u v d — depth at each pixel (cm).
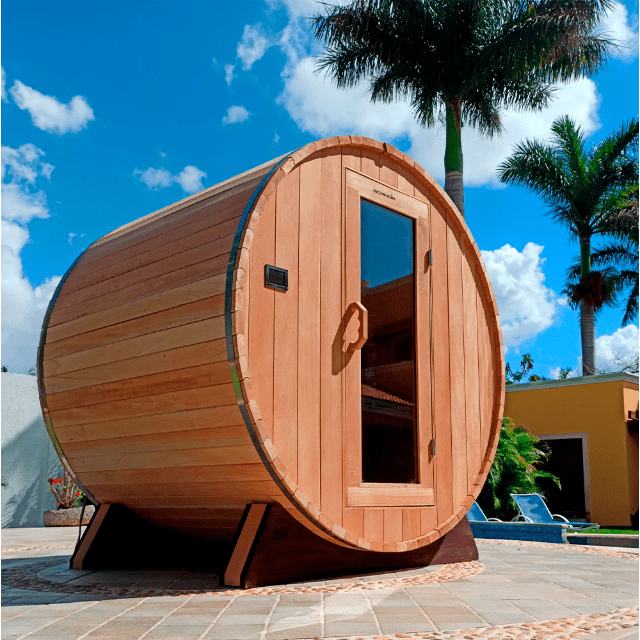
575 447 1709
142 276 526
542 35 1473
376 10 1581
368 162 575
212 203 523
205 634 325
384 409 545
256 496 480
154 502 567
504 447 1338
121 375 522
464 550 622
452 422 608
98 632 330
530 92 1642
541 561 630
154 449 513
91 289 576
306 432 479
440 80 1598
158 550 614
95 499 618
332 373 506
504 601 414
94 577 525
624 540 805
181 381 473
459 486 605
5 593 452
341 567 516
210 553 626
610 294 2386
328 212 529
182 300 477
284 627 340
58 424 594
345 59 1620
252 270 462
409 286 596
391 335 566
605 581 501
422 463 568
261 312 463
